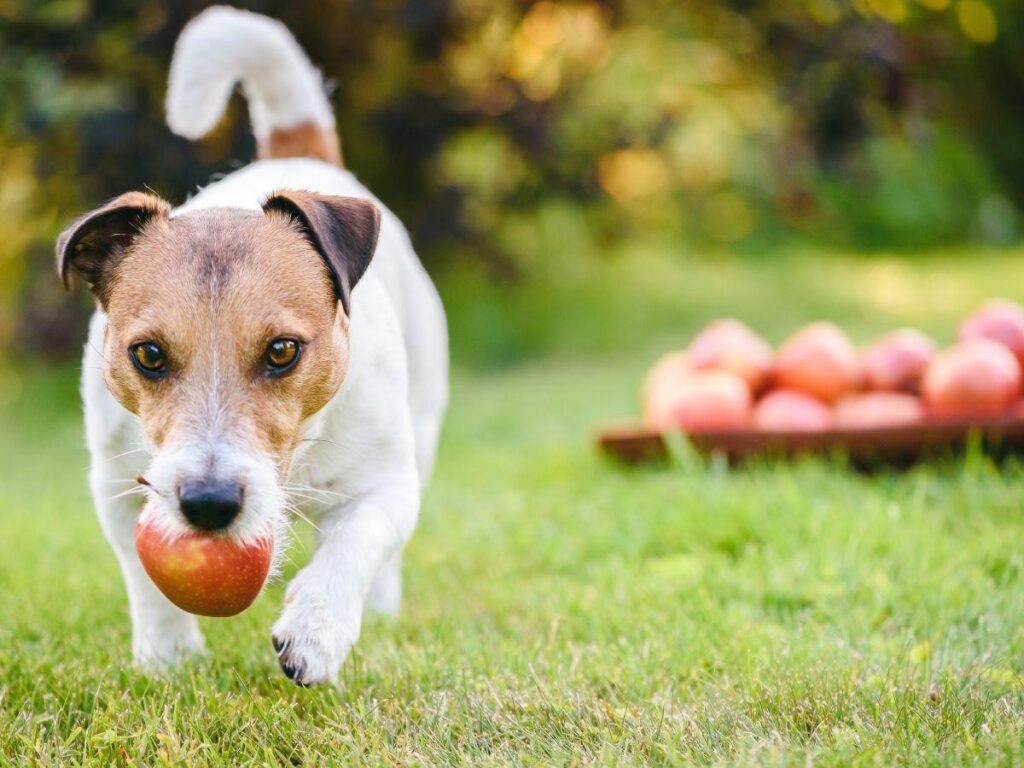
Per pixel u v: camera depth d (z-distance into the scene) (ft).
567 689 3.25
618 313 10.18
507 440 6.39
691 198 12.57
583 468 5.11
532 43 9.93
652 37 10.19
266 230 3.22
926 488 4.39
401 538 3.35
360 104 9.05
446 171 9.64
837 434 4.71
